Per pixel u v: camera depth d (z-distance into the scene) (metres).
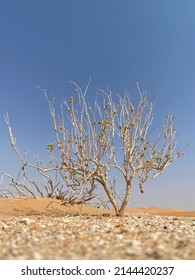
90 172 11.76
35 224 8.83
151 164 12.12
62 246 5.54
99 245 5.54
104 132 11.63
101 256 4.89
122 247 5.40
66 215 12.20
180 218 12.09
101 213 13.51
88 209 14.13
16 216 11.59
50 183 14.48
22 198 14.05
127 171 12.11
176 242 5.80
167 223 9.69
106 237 6.38
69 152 11.77
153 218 11.55
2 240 6.19
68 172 11.77
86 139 11.75
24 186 13.04
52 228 8.08
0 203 13.26
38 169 11.60
